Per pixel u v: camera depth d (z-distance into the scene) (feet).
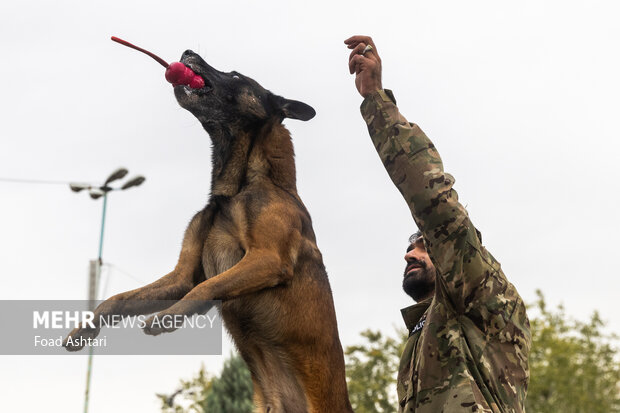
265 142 16.56
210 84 16.46
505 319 11.83
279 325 14.80
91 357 47.98
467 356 11.55
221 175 16.46
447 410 11.14
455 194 11.84
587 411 88.69
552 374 88.53
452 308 11.95
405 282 14.48
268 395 14.93
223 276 14.03
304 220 15.88
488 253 12.22
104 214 52.49
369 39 12.87
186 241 15.72
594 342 94.79
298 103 17.31
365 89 12.57
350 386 79.71
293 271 15.06
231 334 15.10
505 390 11.49
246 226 15.12
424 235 11.83
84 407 47.16
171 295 14.90
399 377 12.75
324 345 15.11
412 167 11.82
